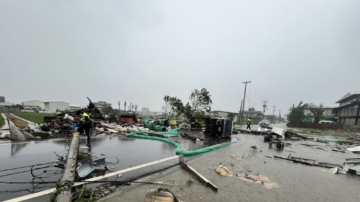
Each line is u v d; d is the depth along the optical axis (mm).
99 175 4578
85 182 4039
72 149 4965
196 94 27078
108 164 5582
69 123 12422
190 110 25766
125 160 6164
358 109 37000
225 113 58594
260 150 9500
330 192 4328
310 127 39281
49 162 5477
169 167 5621
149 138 11328
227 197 3736
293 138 16969
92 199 3322
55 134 10875
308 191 4324
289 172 5781
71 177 3715
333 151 10734
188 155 7414
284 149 10477
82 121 8258
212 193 3887
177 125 22141
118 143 9398
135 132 13391
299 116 43531
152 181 4379
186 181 4457
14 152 6645
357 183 5051
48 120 13117
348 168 6105
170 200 2963
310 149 11078
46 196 3414
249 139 14438
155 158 6590
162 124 19156
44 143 8484
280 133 13289
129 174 4781
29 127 10922
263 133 18094
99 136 11688
